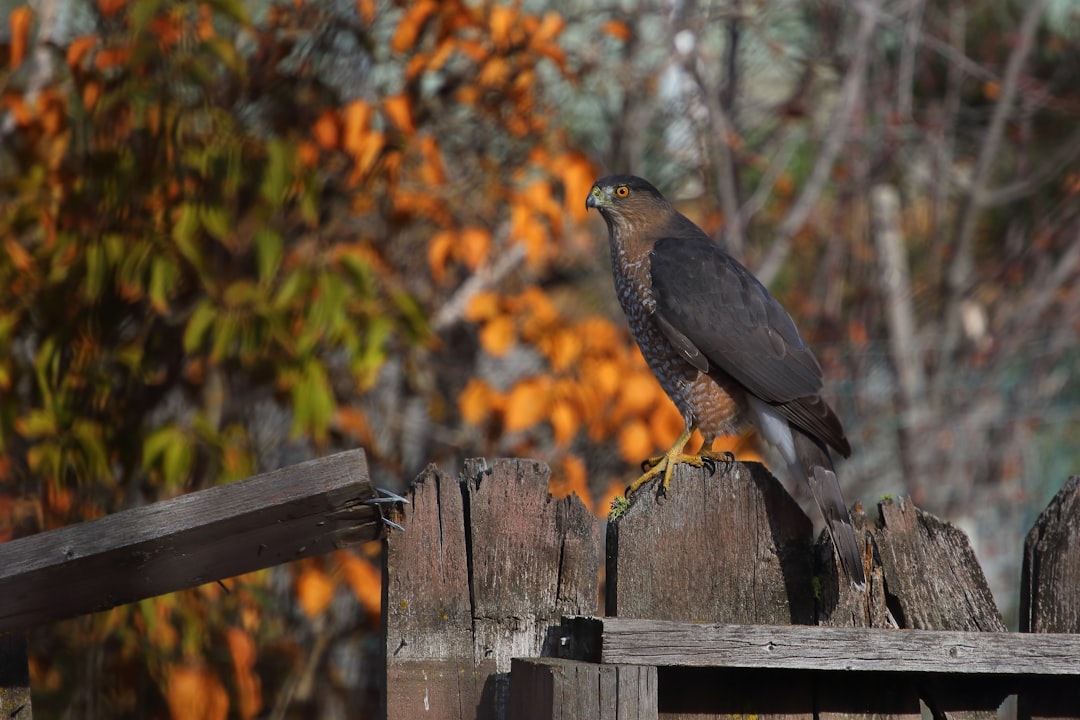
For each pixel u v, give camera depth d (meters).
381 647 4.96
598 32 12.34
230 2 9.12
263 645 10.12
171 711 8.59
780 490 5.14
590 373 9.77
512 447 10.91
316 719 10.52
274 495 4.43
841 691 5.12
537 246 10.11
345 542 4.86
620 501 5.30
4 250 9.06
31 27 9.99
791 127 15.67
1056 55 17.16
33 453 8.76
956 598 5.23
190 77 9.12
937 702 5.20
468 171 11.25
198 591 8.80
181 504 4.43
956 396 15.02
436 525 4.90
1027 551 5.37
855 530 5.17
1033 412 15.16
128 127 9.23
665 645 4.57
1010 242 16.58
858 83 14.20
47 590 4.54
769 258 13.71
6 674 4.92
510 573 4.93
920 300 16.47
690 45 13.37
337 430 10.69
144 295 9.30
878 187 15.38
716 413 7.81
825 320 15.39
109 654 8.97
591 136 14.34
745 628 4.64
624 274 8.48
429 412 11.72
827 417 7.26
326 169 10.42
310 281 9.10
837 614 5.09
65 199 9.25
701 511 5.08
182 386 9.66
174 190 9.18
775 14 15.62
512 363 12.53
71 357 9.08
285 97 10.30
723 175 13.82
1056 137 17.23
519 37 10.37
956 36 15.89
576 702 4.46
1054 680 5.24
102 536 4.41
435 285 11.69
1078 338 15.67
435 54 9.95
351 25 10.31
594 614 4.97
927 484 14.65
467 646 4.87
